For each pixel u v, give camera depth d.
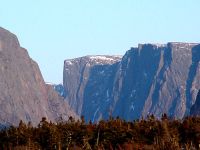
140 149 75.81
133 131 102.75
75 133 103.31
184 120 108.62
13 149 86.88
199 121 107.56
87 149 56.81
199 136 92.75
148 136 99.00
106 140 97.38
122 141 99.94
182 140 95.38
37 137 103.56
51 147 96.81
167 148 56.53
